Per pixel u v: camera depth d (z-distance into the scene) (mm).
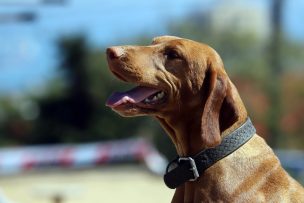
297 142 34250
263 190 5812
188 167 5918
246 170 5852
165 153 31094
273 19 31547
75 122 38250
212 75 5945
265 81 33188
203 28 51219
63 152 25000
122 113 6062
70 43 39969
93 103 37938
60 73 39812
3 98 41812
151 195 18484
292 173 21031
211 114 5855
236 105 5914
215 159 5867
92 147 27078
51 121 38656
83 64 39156
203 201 5855
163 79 6062
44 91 40219
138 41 46031
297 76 36719
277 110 31047
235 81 35969
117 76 6148
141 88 6113
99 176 22969
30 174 24094
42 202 16484
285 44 43000
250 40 48812
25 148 34250
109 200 17359
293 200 5832
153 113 6137
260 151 5969
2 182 21594
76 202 16688
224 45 48281
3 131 39594
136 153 25391
